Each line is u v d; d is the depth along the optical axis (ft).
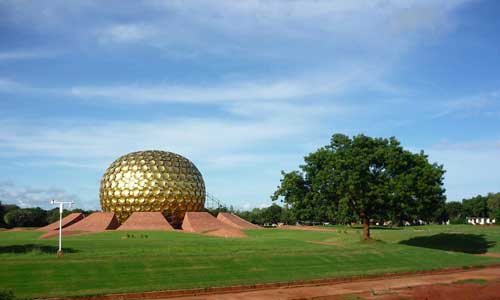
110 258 88.58
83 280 76.33
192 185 241.35
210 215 236.43
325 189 148.87
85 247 118.32
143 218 219.61
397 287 85.56
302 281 87.35
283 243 142.31
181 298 73.26
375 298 74.69
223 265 91.91
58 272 78.38
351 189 141.28
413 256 117.50
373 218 159.12
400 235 199.72
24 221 311.47
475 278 97.50
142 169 232.53
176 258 92.79
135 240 146.00
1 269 76.69
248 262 95.71
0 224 307.17
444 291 79.87
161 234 180.14
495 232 207.72
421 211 152.25
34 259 83.71
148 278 80.43
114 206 233.14
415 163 153.89
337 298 74.69
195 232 201.36
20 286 71.10
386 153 147.13
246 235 192.65
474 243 166.50
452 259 119.34
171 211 233.96
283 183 156.04
